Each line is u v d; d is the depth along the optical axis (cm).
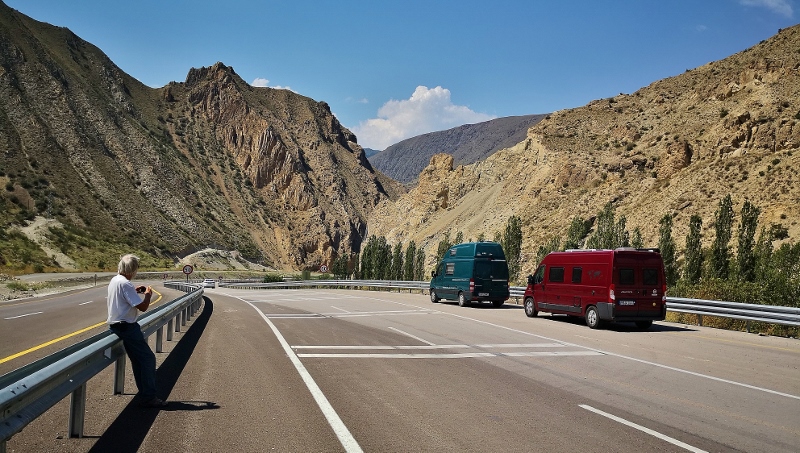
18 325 1677
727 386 886
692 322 2030
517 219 6203
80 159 11694
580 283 1844
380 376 920
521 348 1274
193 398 748
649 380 923
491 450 546
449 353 1185
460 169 13525
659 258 1770
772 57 9106
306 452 533
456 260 2741
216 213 14950
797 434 625
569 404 745
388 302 2984
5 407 418
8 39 13338
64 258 7938
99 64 17325
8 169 9681
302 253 15975
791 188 5816
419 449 546
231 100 19262
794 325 1502
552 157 10144
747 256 3503
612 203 7944
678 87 11294
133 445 546
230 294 4478
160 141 16325
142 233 10962
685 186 7019
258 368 977
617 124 10831
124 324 680
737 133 7394
